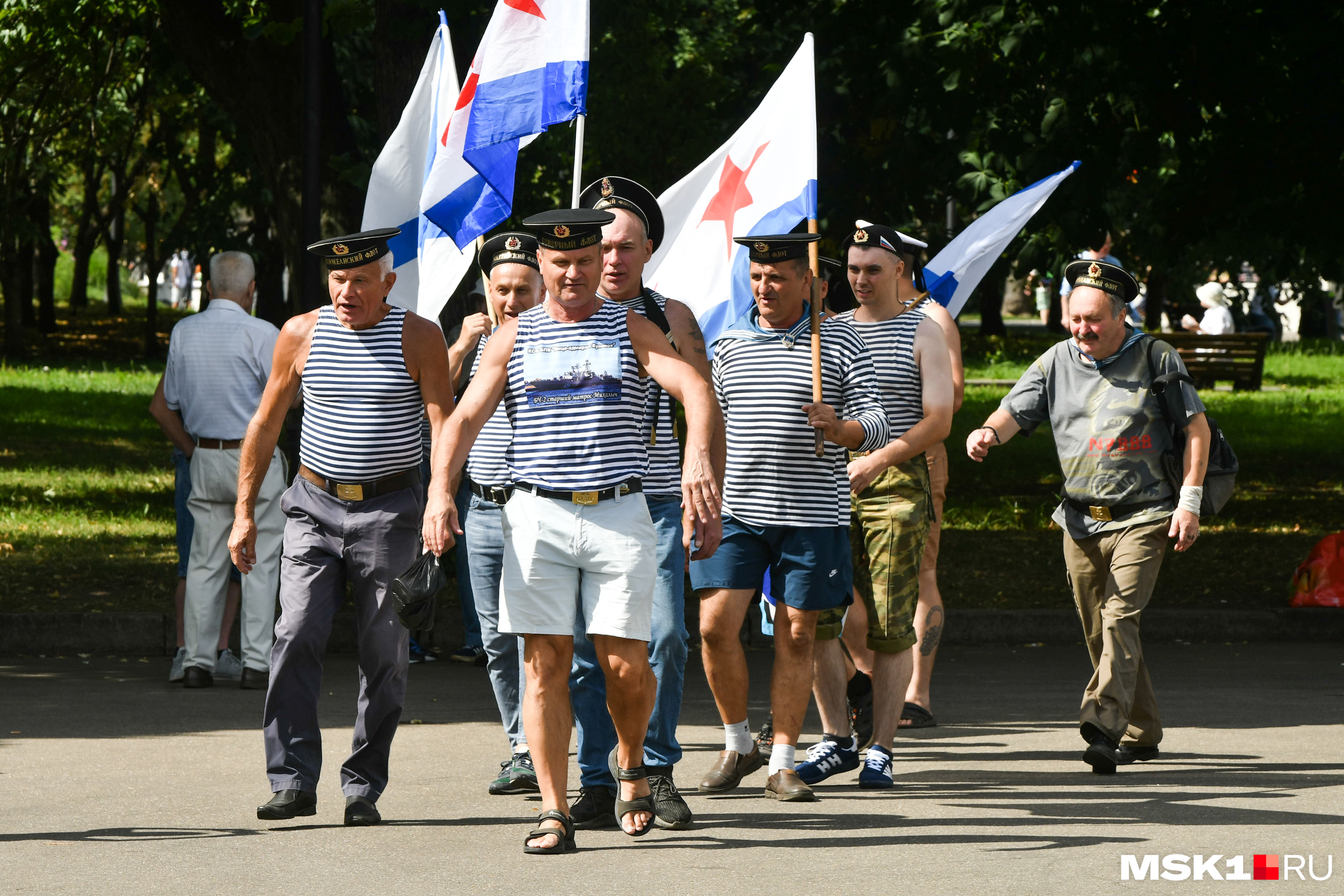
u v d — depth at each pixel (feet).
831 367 44.21
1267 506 115.96
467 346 49.88
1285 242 126.62
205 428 63.21
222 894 34.63
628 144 116.37
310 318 41.93
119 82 184.65
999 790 46.19
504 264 45.75
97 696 61.31
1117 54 104.83
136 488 117.60
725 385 44.47
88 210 261.03
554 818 38.52
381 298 41.22
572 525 37.76
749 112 119.65
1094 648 51.31
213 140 212.02
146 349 255.91
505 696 45.85
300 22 82.12
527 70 51.98
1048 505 115.03
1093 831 40.91
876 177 114.32
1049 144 103.09
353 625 72.54
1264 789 45.96
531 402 38.19
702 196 56.75
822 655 47.47
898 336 48.14
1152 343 49.47
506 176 53.52
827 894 34.71
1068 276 50.70
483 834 40.52
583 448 37.81
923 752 52.34
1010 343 291.17
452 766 49.62
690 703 61.57
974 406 187.42
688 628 75.56
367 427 41.16
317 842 39.50
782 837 40.32
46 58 168.66
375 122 158.71
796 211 53.78
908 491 47.19
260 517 63.82
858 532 47.65
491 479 45.57
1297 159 112.57
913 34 104.94
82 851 38.47
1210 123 116.06
